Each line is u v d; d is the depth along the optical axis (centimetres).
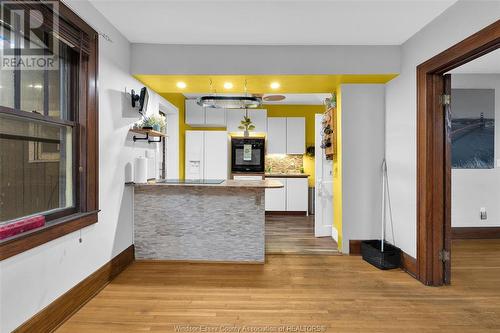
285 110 628
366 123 339
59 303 193
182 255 322
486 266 308
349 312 213
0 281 149
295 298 235
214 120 566
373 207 340
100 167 249
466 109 412
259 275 283
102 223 252
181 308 218
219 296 237
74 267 211
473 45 203
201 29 271
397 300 232
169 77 314
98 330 189
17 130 175
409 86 287
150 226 322
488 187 412
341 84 339
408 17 244
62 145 217
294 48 304
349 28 266
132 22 258
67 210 212
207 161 551
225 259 321
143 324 196
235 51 304
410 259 284
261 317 206
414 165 279
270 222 523
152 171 378
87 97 227
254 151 595
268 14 242
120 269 287
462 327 195
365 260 323
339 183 352
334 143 368
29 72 182
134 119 315
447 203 262
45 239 177
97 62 238
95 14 234
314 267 304
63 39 199
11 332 156
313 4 226
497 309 219
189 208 322
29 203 185
